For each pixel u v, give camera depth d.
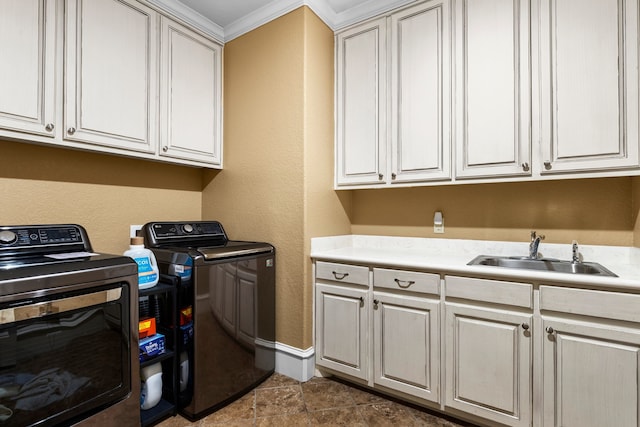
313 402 1.85
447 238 2.22
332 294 2.04
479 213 2.12
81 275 1.24
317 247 2.17
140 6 1.91
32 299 1.12
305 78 2.06
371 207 2.52
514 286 1.48
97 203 1.99
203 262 1.71
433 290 1.69
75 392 1.24
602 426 1.31
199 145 2.26
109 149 1.78
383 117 2.13
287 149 2.12
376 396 1.91
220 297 1.80
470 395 1.59
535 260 1.83
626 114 1.48
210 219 2.54
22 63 1.45
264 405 1.82
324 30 2.25
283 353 2.16
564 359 1.38
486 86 1.79
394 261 1.81
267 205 2.22
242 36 2.36
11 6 1.42
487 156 1.79
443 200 2.24
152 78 1.97
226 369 1.82
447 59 1.90
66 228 1.62
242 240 2.34
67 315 1.21
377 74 2.15
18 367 1.09
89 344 1.28
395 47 2.08
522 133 1.70
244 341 1.93
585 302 1.34
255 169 2.28
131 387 1.42
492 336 1.53
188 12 2.18
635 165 1.46
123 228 2.11
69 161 1.87
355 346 1.94
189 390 1.70
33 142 1.55
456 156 1.88
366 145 2.20
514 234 2.01
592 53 1.54
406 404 1.83
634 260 1.64
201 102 2.28
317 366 2.14
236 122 2.39
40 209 1.76
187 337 1.71
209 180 2.56
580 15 1.56
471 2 1.83
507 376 1.50
